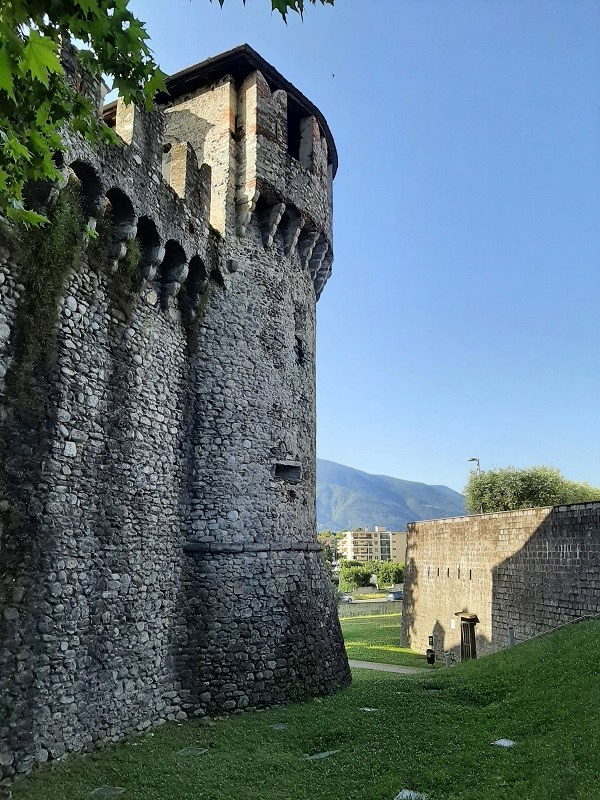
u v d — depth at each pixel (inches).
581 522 756.6
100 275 428.5
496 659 617.9
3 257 348.2
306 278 672.4
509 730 372.8
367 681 626.5
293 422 608.1
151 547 457.1
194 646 480.4
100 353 422.0
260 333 590.6
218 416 539.5
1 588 329.7
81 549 386.6
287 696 515.5
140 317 471.8
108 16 202.7
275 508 565.9
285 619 540.1
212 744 394.6
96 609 394.3
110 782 324.5
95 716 380.8
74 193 402.6
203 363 540.1
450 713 433.7
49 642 353.4
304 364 645.9
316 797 297.6
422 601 1240.2
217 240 566.3
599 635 549.3
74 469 387.5
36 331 363.9
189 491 510.6
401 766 331.0
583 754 305.9
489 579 994.7
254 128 602.9
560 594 793.6
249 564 529.3
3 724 319.9
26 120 224.2
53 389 376.2
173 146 536.7
